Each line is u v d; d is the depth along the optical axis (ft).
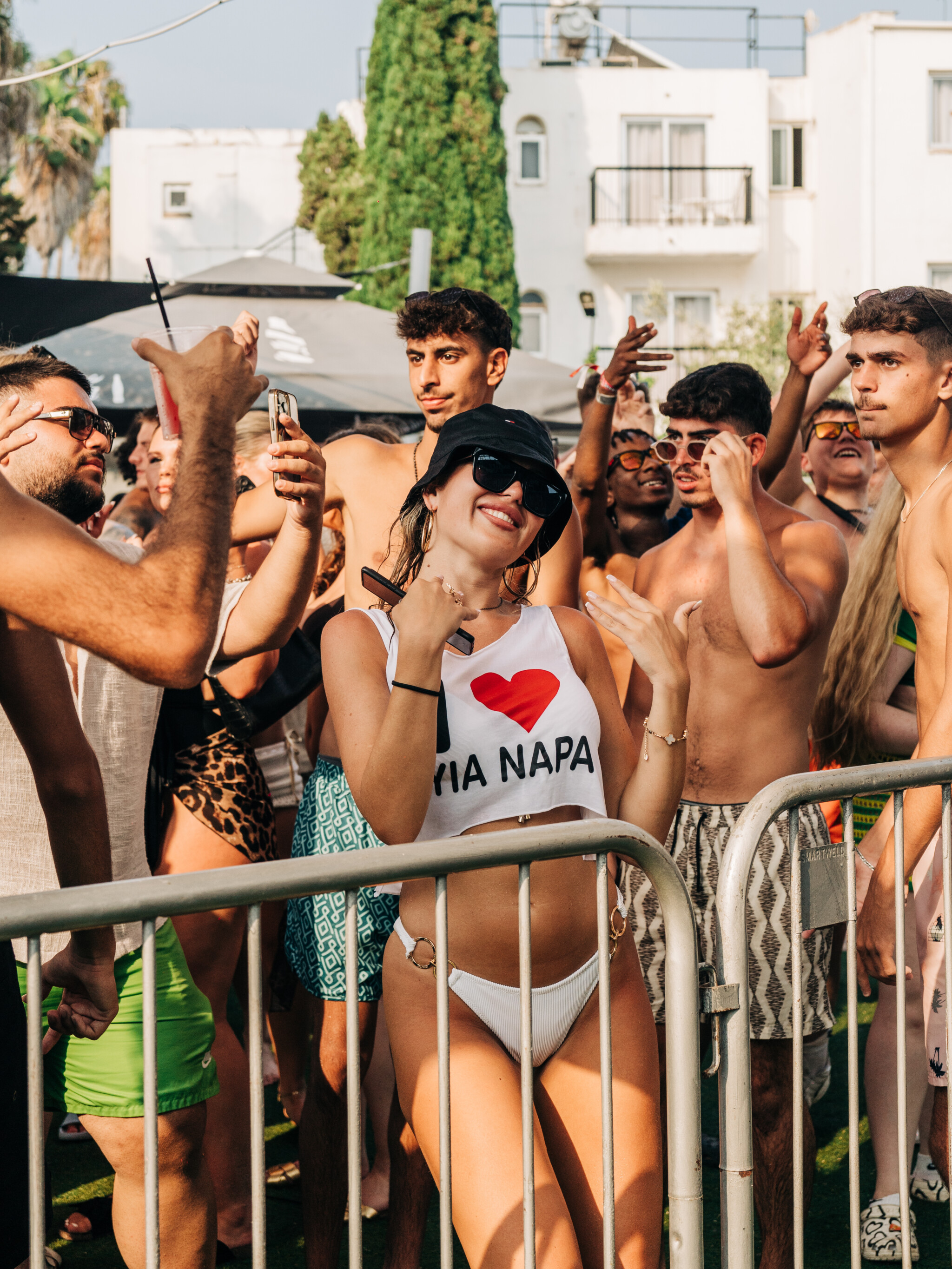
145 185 76.43
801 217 76.13
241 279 24.25
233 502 4.97
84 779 6.15
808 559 9.33
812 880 6.32
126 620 4.50
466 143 68.95
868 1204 9.97
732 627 9.12
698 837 8.97
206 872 4.64
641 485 14.24
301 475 7.76
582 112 75.15
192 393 4.98
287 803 11.69
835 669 11.13
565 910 6.16
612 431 14.52
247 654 8.28
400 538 9.37
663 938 8.96
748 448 9.61
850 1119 6.35
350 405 21.88
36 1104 4.41
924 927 8.29
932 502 8.25
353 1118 4.96
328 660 6.40
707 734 9.09
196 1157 6.96
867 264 65.87
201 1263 7.00
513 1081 5.91
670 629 6.55
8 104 66.18
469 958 6.10
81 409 6.94
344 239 72.95
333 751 8.82
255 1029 4.80
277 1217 9.74
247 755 9.11
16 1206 5.56
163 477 8.34
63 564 4.48
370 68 70.13
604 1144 5.65
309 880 4.79
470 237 69.15
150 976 4.58
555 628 6.63
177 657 4.57
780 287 76.74
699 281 76.74
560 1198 5.71
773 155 76.69
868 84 65.82
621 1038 6.30
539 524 6.42
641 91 75.10
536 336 76.23
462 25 68.54
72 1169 10.65
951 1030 6.77
